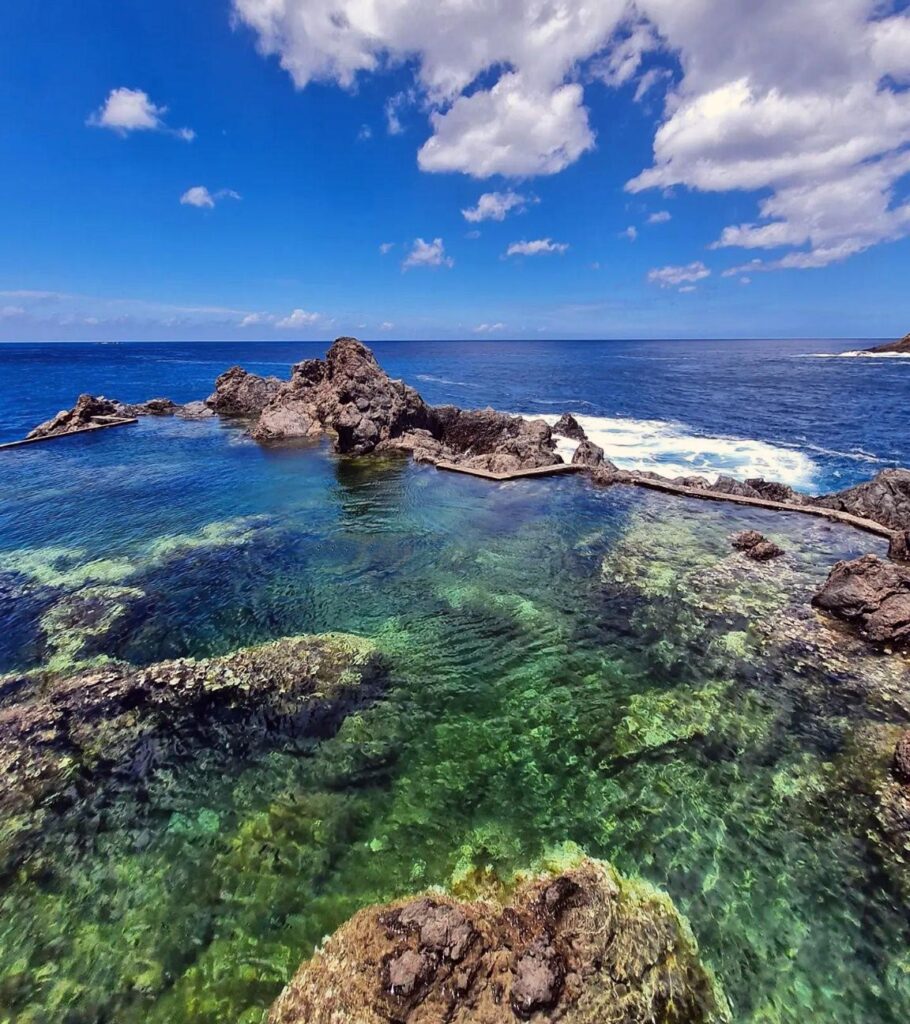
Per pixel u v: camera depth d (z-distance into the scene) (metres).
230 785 9.58
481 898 7.61
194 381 89.50
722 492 24.31
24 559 18.61
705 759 10.11
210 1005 6.52
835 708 11.25
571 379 88.69
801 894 7.70
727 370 105.06
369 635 14.08
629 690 11.95
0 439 42.12
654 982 6.54
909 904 7.54
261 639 13.96
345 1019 6.09
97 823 8.88
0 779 9.48
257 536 20.41
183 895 7.79
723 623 14.34
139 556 18.77
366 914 7.20
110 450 35.00
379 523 21.59
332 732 10.75
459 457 33.00
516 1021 6.04
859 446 37.41
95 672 12.32
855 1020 6.33
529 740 10.62
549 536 20.14
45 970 6.91
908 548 17.58
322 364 45.94
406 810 9.12
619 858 8.27
